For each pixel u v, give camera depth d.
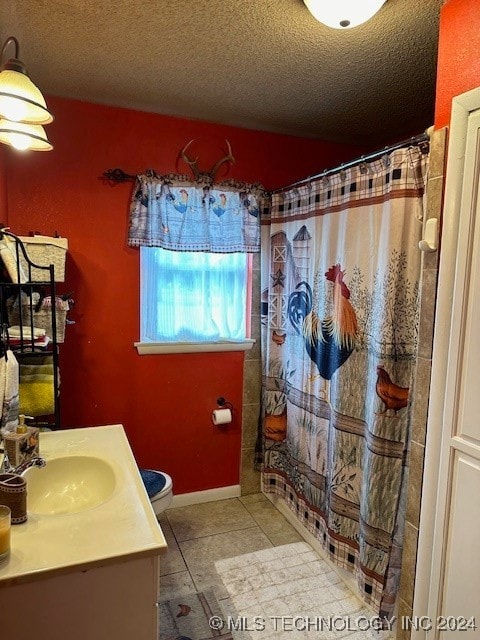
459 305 1.29
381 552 1.70
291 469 2.47
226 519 2.53
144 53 1.75
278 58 1.77
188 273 2.51
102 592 1.02
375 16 1.46
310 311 2.22
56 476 1.50
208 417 2.68
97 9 1.46
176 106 2.27
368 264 1.80
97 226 2.31
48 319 1.88
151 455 2.58
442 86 1.35
